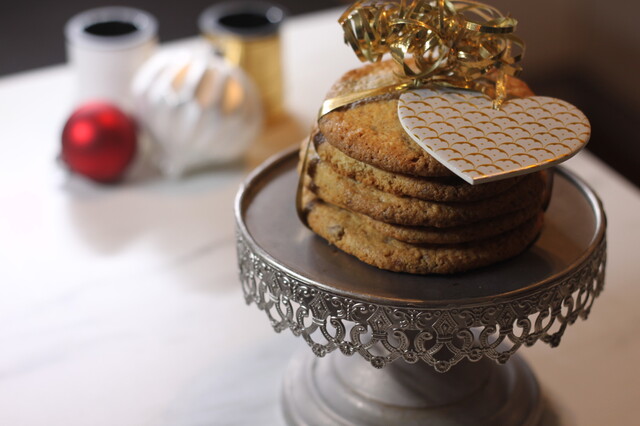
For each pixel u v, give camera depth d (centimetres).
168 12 161
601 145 130
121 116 91
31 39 151
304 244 68
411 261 66
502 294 64
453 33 66
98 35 98
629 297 80
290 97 103
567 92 138
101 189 92
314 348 66
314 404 73
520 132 64
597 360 76
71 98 104
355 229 67
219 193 92
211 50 95
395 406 72
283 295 66
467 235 66
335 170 66
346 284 65
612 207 87
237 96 92
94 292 82
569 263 66
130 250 86
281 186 73
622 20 129
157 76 92
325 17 117
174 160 93
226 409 74
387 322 64
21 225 88
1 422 73
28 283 83
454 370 73
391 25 67
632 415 72
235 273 83
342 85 69
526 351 77
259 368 76
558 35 136
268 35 96
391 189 65
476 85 67
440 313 64
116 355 77
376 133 65
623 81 132
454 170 62
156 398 74
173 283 83
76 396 75
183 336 79
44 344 78
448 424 71
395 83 68
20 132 99
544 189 68
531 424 72
